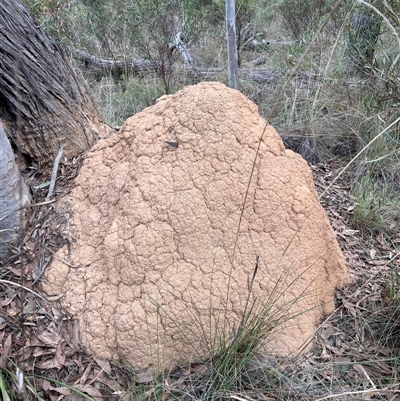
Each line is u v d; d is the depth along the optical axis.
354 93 4.37
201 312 2.15
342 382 2.11
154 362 2.11
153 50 5.76
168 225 2.22
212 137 2.29
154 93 5.10
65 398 1.96
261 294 2.22
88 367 2.06
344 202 3.43
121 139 2.55
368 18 4.36
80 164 2.80
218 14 6.19
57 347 2.09
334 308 2.47
